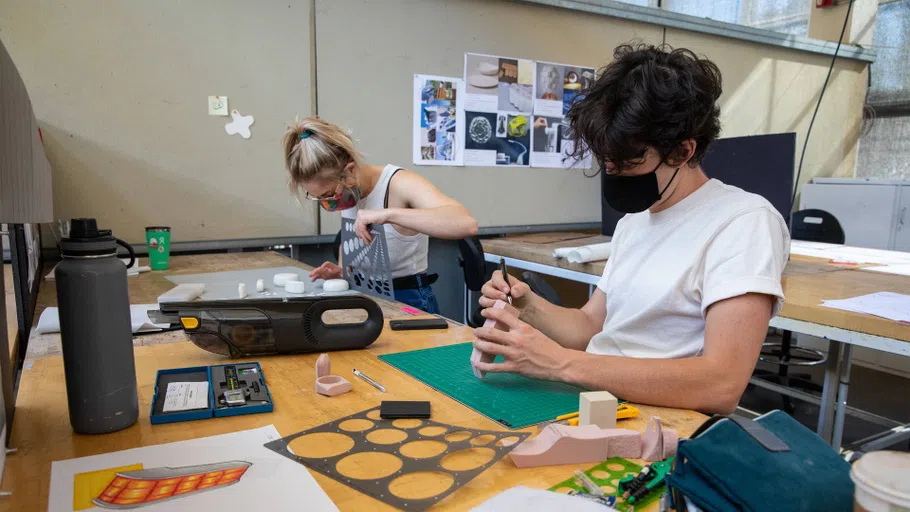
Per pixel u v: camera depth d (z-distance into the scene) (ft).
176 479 1.92
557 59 10.34
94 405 2.23
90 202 7.29
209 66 7.73
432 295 6.61
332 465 2.02
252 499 1.81
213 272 6.31
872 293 5.39
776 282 2.73
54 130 6.99
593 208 11.28
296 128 5.75
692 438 1.83
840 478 1.65
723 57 11.76
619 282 3.54
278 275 5.60
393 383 2.93
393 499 1.82
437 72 9.30
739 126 12.21
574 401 2.71
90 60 7.07
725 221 3.01
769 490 1.60
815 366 10.45
